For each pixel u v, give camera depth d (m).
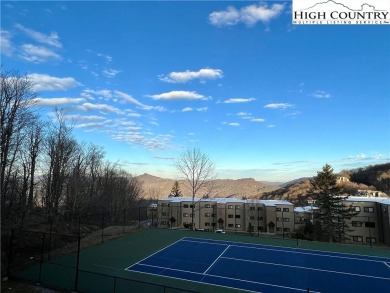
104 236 31.06
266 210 64.62
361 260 24.17
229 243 29.62
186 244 28.81
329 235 52.28
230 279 19.17
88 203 48.41
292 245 29.14
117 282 18.06
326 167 56.47
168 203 69.25
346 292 17.48
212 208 67.56
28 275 18.69
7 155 31.81
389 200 53.03
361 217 53.09
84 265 21.19
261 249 27.31
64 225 34.59
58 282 17.69
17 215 33.16
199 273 20.20
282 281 19.06
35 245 24.69
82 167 53.31
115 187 67.94
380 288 18.16
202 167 84.19
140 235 32.50
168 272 20.25
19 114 37.44
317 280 19.38
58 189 41.19
